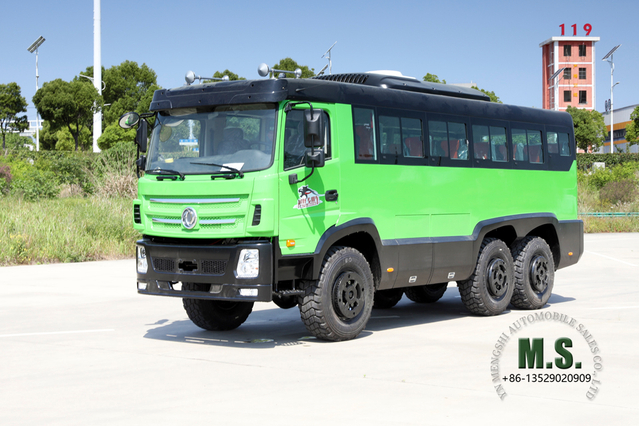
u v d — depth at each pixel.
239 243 8.20
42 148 85.56
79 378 7.02
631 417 5.68
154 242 8.91
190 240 8.58
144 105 77.56
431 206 10.13
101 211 22.05
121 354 8.17
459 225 10.57
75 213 21.95
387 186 9.51
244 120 8.46
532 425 5.45
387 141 9.58
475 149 10.89
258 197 8.10
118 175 27.69
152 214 8.82
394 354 8.09
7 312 11.21
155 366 7.54
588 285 14.66
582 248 12.87
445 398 6.21
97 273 16.28
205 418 5.64
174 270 8.64
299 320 10.80
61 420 5.63
